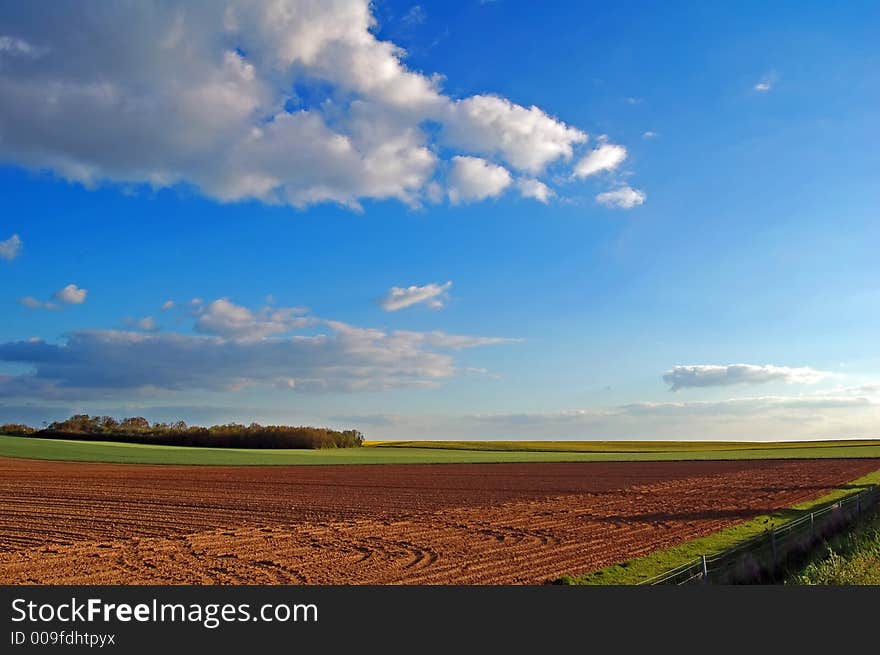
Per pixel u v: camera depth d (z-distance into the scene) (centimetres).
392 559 2064
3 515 3203
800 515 2923
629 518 2978
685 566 1723
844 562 1534
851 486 4356
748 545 1998
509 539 2427
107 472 6247
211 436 13488
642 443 18250
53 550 2269
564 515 3142
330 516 3203
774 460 8425
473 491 4572
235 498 4081
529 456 10444
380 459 9344
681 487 4688
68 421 13600
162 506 3619
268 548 2291
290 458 9312
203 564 2017
